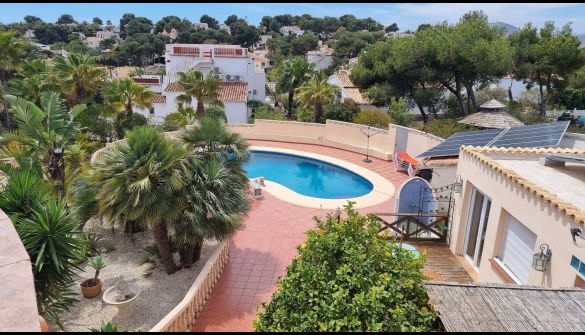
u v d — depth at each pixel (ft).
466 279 36.19
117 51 379.76
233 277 39.65
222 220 35.50
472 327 17.72
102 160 34.55
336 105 117.19
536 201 27.50
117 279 37.93
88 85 98.22
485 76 103.65
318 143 104.68
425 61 106.52
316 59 321.73
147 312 33.17
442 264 38.88
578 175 35.12
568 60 107.14
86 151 63.10
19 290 15.49
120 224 33.99
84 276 38.27
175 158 34.22
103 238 46.11
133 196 32.01
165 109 137.59
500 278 31.99
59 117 48.06
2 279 16.12
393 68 113.09
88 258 40.91
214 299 35.81
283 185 77.51
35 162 43.75
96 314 32.86
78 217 37.50
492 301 19.66
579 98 147.43
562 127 47.11
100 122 90.79
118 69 289.94
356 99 144.87
